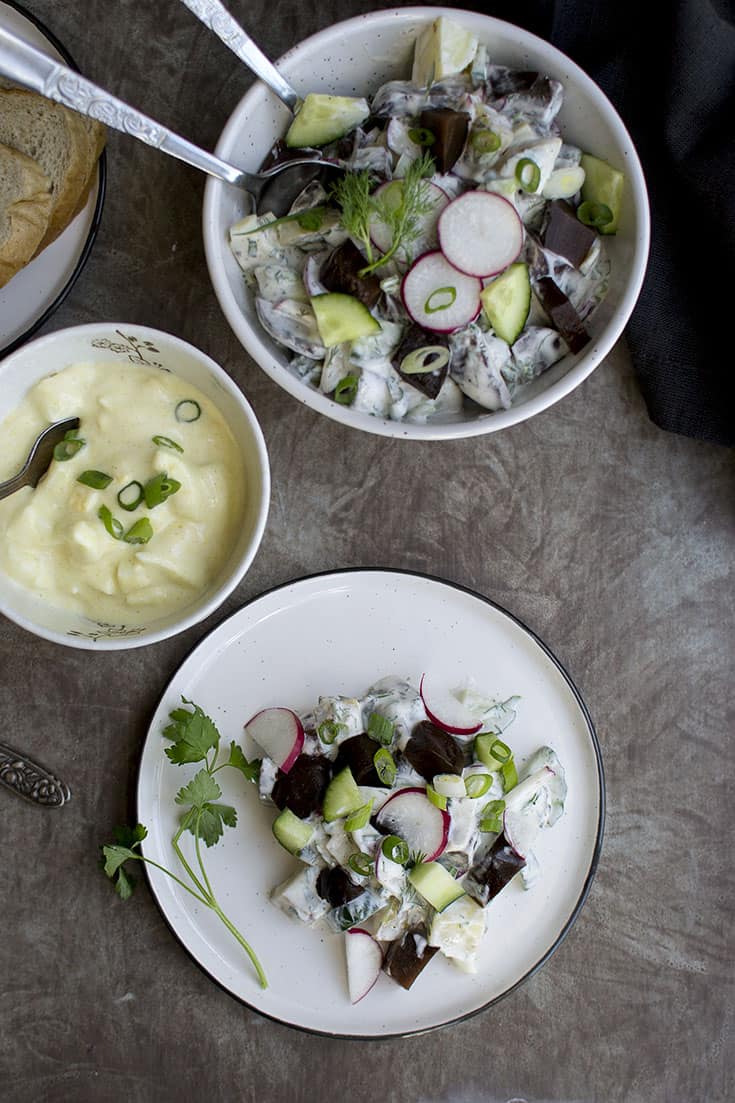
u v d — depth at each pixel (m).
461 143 0.64
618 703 0.75
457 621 0.74
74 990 0.73
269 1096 0.74
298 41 0.71
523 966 0.74
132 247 0.72
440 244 0.64
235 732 0.73
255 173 0.66
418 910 0.71
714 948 0.76
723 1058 0.76
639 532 0.75
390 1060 0.75
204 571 0.69
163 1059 0.74
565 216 0.65
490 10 0.70
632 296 0.65
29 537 0.68
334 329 0.64
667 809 0.76
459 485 0.74
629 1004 0.76
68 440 0.68
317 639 0.73
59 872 0.73
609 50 0.70
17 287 0.69
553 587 0.75
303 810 0.70
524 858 0.72
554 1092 0.75
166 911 0.72
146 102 0.71
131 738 0.73
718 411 0.72
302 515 0.74
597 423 0.75
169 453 0.67
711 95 0.68
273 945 0.73
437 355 0.65
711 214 0.70
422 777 0.71
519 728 0.74
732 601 0.75
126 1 0.70
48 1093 0.74
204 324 0.72
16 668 0.73
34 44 0.68
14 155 0.65
